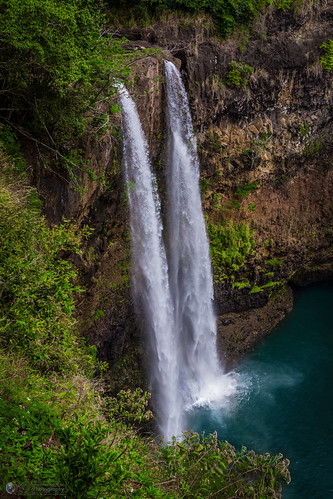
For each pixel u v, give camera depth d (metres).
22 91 12.20
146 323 21.30
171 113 20.62
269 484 7.56
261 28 22.83
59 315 9.41
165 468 7.57
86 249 17.28
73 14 11.16
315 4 23.50
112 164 17.20
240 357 24.25
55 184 14.30
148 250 20.78
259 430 19.12
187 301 24.05
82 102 13.07
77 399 8.06
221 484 7.34
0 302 8.33
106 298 19.17
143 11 21.59
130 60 18.05
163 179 21.41
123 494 6.08
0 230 9.18
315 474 16.78
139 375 20.77
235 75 22.55
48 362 8.85
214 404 21.05
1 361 7.68
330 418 19.52
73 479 5.66
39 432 6.33
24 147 13.41
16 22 10.45
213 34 22.11
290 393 21.22
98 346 18.95
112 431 8.17
